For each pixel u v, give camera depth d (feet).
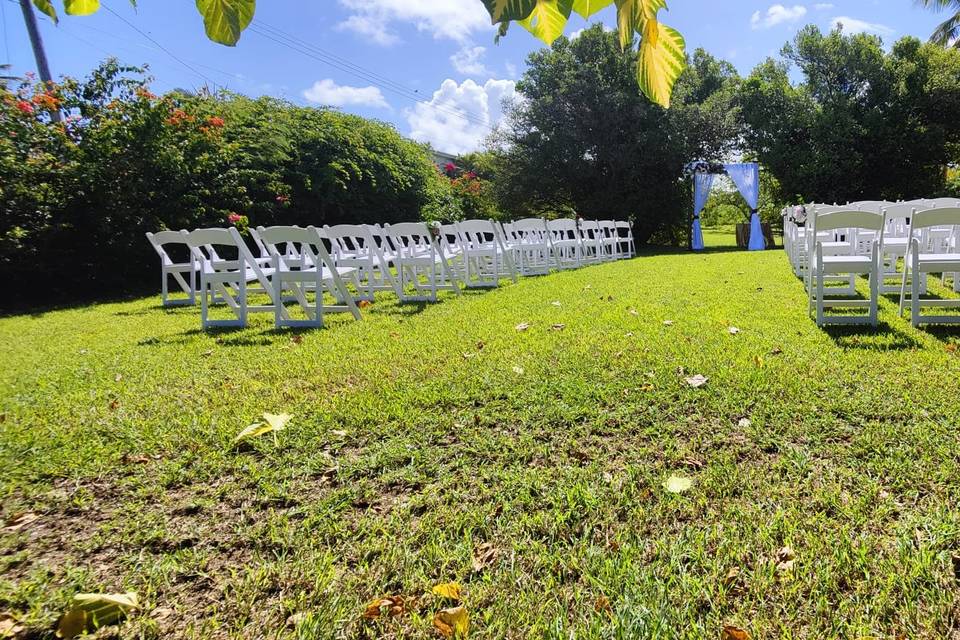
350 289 22.86
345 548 4.83
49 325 17.40
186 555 4.78
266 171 33.68
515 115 57.67
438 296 19.98
